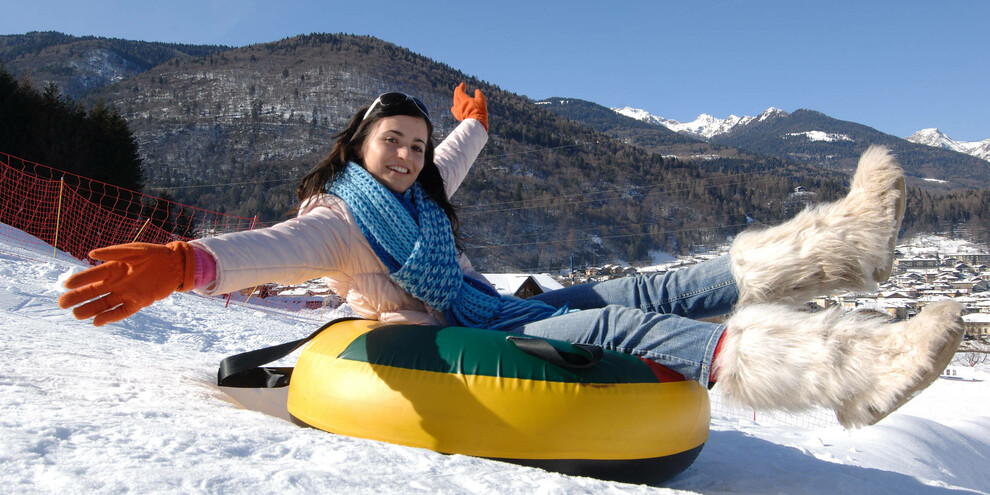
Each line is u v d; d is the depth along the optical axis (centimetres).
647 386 226
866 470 305
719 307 255
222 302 1497
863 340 200
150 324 805
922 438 610
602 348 230
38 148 3008
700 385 250
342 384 232
